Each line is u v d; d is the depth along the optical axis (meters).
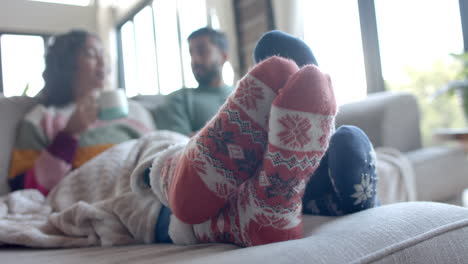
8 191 1.18
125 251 0.63
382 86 2.52
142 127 1.35
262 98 0.49
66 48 1.37
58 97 1.36
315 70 0.46
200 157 0.51
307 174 0.50
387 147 1.41
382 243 0.44
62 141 1.12
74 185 0.94
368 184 0.60
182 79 4.60
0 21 6.15
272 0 3.15
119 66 6.28
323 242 0.44
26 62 6.34
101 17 6.45
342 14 2.68
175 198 0.54
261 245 0.48
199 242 0.63
